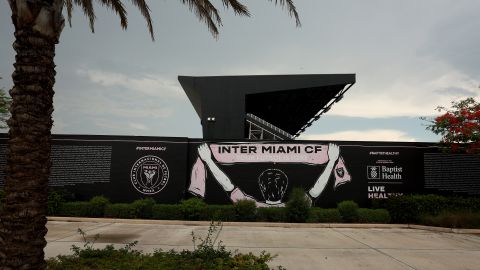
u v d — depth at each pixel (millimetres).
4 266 4746
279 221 16281
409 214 16188
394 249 10523
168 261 6750
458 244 11484
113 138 18594
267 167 18750
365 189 18562
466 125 15430
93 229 13602
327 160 18781
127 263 6508
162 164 18547
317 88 42625
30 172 4902
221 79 41250
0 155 18047
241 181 18641
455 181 18562
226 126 40406
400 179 18641
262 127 41875
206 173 18688
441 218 14922
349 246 10906
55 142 18359
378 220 16328
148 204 16703
